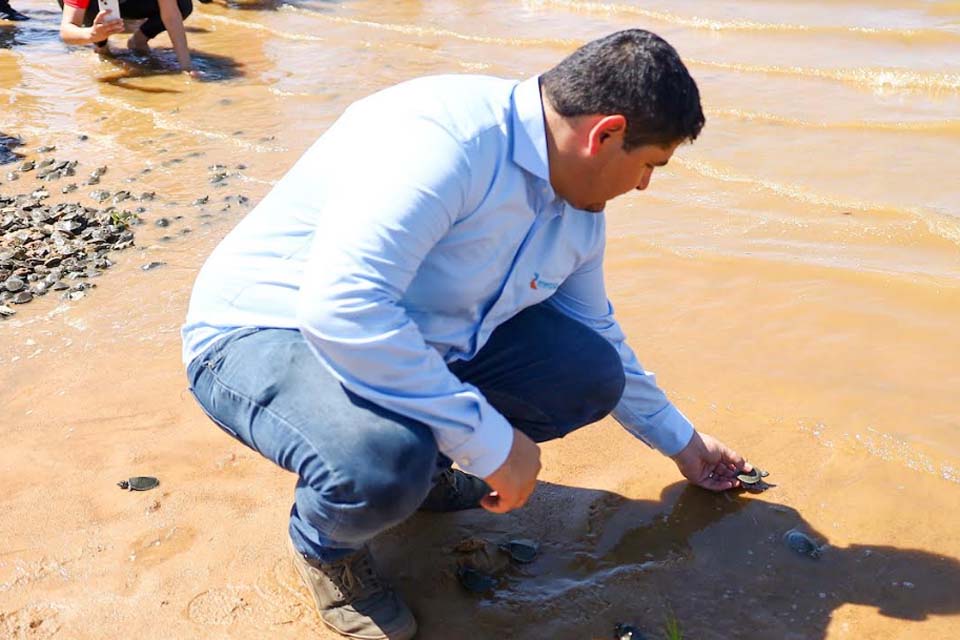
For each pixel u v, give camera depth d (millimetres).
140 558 2457
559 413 2344
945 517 2508
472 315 2076
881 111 5809
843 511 2555
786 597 2295
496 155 1875
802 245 4094
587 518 2578
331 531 2031
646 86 1784
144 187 4953
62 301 3791
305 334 1843
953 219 4262
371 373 1836
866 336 3355
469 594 2338
